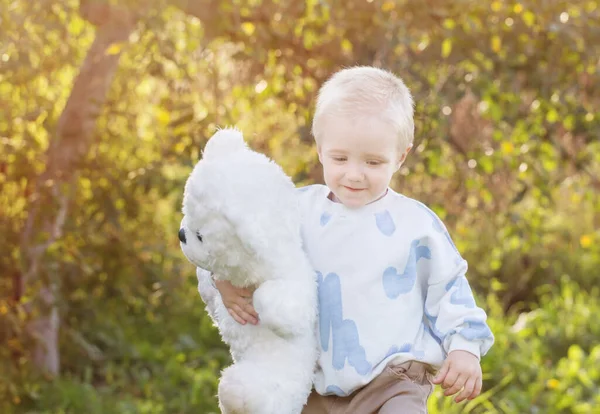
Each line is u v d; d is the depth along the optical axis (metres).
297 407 2.52
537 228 6.27
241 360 2.59
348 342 2.57
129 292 6.57
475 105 5.75
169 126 5.06
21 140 5.53
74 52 5.28
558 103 5.56
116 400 5.97
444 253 2.63
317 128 2.62
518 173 5.77
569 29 4.93
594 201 6.63
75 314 6.62
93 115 5.56
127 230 6.51
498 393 6.11
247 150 2.54
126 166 6.14
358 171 2.54
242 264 2.42
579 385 6.26
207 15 4.80
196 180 2.42
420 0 4.87
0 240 5.63
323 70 5.16
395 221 2.64
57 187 5.57
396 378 2.56
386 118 2.53
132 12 4.84
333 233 2.63
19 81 4.86
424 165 5.40
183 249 2.48
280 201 2.48
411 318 2.61
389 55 5.04
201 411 5.91
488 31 5.00
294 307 2.42
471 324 2.56
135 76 5.60
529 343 7.05
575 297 8.32
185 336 7.06
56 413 5.61
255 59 4.97
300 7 4.84
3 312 5.49
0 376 5.43
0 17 4.39
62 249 5.73
